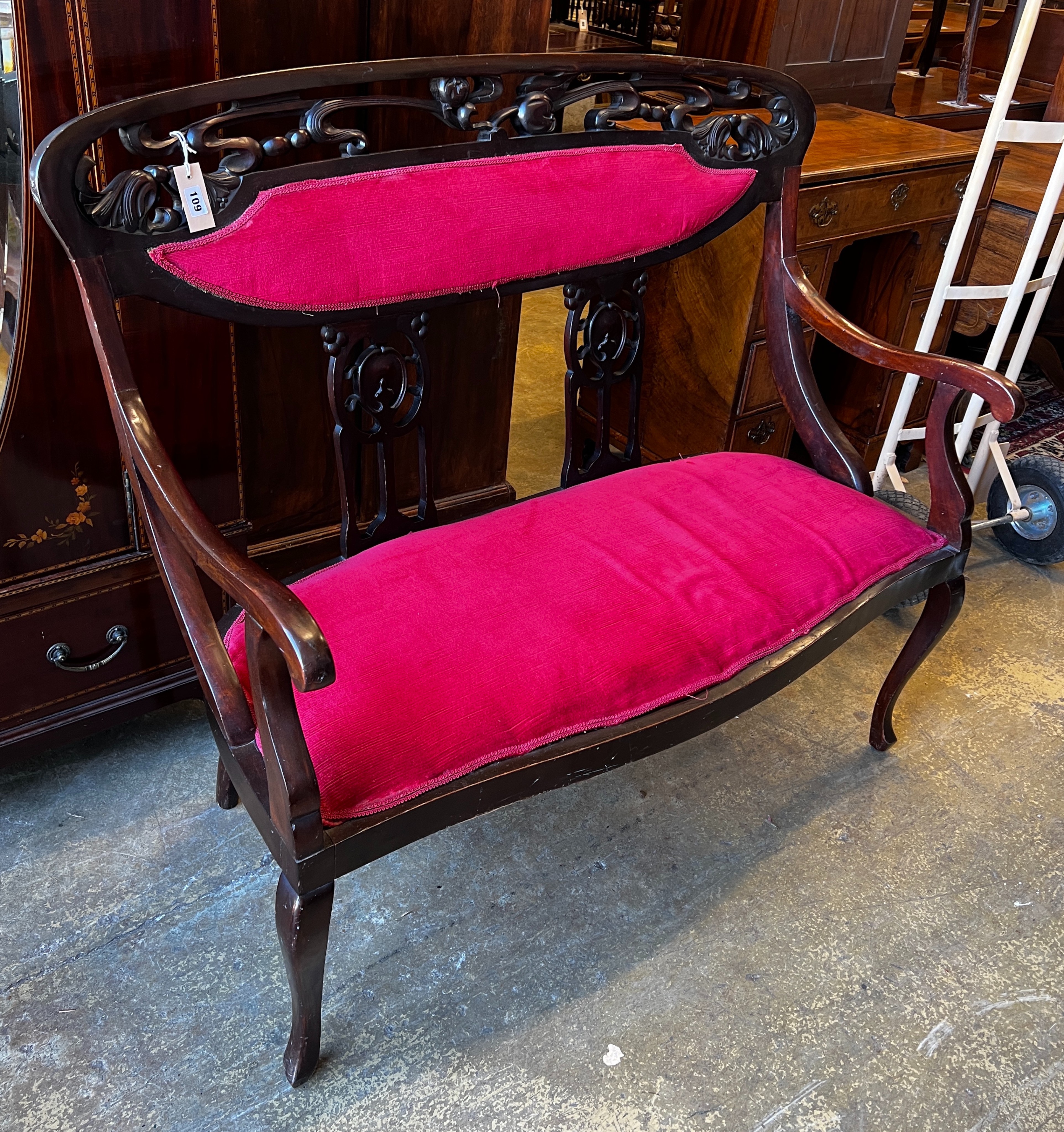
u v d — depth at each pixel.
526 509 1.48
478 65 1.27
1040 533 2.32
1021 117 3.26
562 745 1.17
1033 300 2.39
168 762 1.65
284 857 1.04
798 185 1.64
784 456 2.43
